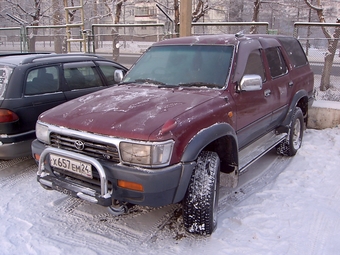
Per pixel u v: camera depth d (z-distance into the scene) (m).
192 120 3.12
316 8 11.80
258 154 4.36
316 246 3.22
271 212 3.81
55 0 14.99
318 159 5.34
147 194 2.88
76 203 4.14
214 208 3.39
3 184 4.62
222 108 3.51
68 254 3.16
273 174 4.94
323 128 6.94
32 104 4.71
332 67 9.55
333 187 4.46
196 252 3.18
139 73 4.45
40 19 16.19
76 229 3.59
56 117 3.39
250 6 14.84
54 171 3.40
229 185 3.81
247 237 3.36
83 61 5.71
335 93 8.82
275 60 4.99
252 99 4.07
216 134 3.27
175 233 3.50
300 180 4.66
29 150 4.72
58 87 5.17
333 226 3.55
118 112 3.23
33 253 3.17
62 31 15.02
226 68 3.92
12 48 13.70
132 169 2.88
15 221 3.72
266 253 3.12
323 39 8.12
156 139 2.83
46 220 3.75
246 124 4.00
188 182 3.07
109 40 11.48
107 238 3.43
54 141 3.38
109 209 3.15
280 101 4.89
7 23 16.97
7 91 4.55
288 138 5.30
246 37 4.48
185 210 3.25
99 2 14.89
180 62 4.23
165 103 3.38
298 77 5.56
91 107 3.46
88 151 3.14
